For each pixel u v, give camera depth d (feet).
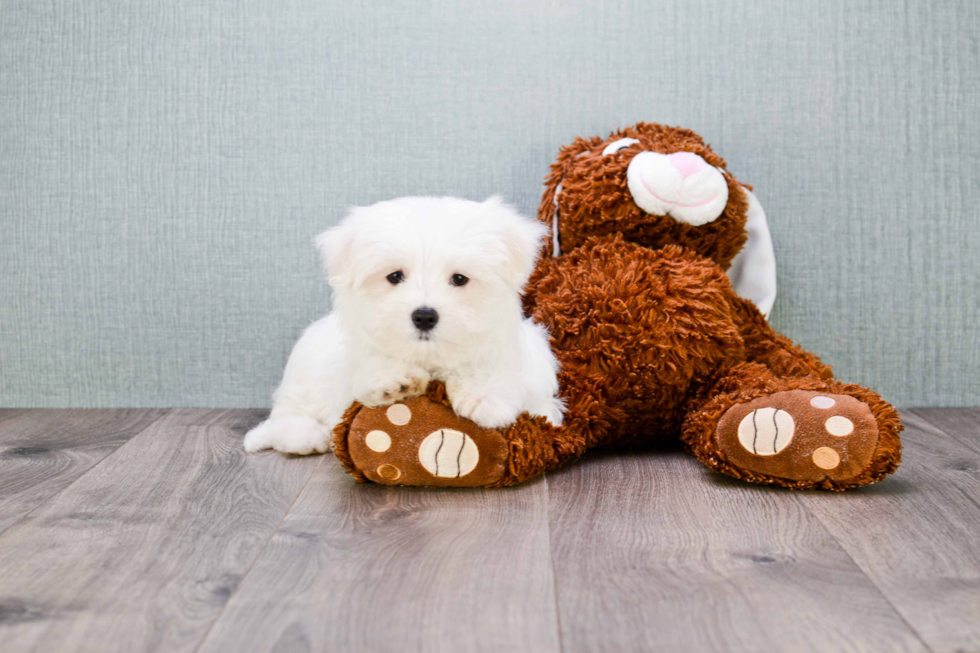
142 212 5.97
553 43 5.83
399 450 3.98
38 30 5.86
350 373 4.17
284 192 5.95
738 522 3.63
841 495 4.01
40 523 3.63
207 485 4.20
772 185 5.91
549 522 3.63
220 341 6.07
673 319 4.65
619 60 5.84
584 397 4.60
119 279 6.02
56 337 6.09
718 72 5.83
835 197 5.92
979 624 2.65
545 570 3.09
